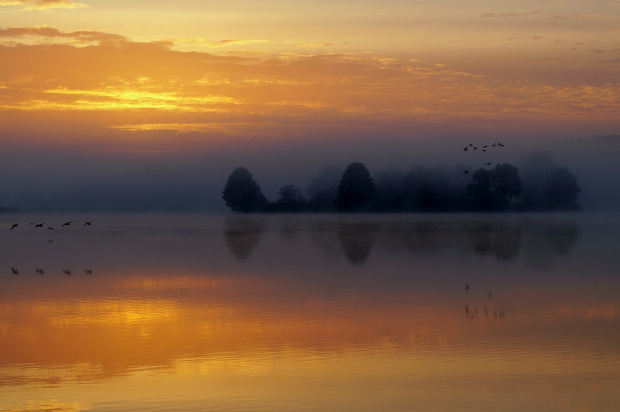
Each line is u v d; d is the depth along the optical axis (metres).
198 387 24.34
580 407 22.02
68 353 29.34
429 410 21.83
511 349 28.92
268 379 25.22
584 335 31.30
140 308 40.19
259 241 94.88
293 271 58.00
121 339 31.81
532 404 22.30
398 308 39.00
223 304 41.19
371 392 23.56
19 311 39.53
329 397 23.09
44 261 69.94
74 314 38.44
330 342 30.64
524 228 117.75
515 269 57.78
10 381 25.41
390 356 28.11
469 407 21.98
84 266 64.25
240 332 32.97
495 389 23.72
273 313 37.88
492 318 35.66
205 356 28.52
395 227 124.62
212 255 74.56
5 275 57.75
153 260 69.62
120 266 63.91
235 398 23.19
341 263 63.91
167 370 26.58
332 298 42.91
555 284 48.38
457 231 110.25
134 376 25.89
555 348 29.00
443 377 25.09
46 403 23.00
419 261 64.69
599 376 25.00
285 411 21.92
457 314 36.94
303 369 26.38
